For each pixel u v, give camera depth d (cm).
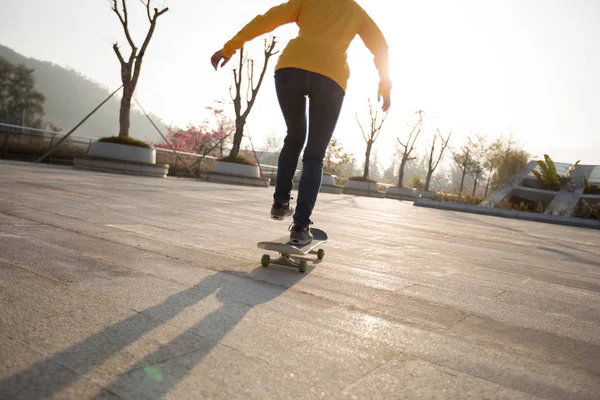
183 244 287
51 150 1411
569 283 292
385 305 189
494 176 2192
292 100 250
